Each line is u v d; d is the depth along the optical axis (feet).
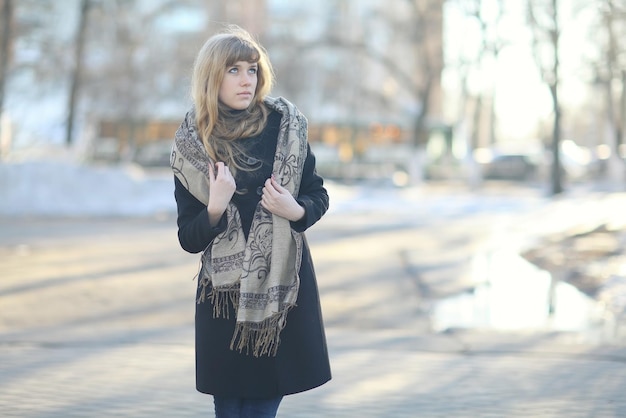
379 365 38.19
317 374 21.29
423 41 246.47
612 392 33.40
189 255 85.92
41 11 210.18
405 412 30.63
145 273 72.23
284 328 21.11
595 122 368.07
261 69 21.47
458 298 59.21
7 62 186.19
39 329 46.65
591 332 45.88
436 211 159.22
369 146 276.41
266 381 21.06
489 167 287.48
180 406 31.45
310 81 267.39
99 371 36.91
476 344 42.75
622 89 250.98
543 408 31.12
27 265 76.89
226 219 20.81
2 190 146.72
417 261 81.76
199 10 262.26
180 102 236.84
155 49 234.99
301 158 21.16
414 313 53.26
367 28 266.77
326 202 21.62
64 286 64.49
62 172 152.56
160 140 257.75
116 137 253.24
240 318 20.44
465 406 31.50
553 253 85.35
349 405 31.65
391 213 154.81
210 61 20.81
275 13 295.89
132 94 231.91
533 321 49.65
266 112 21.40
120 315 52.60
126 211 149.18
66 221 130.82
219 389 21.18
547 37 202.90
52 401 32.04
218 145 20.89
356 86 271.28
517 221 131.95
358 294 61.36
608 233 103.50
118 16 226.38
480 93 248.73
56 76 210.79
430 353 40.78
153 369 37.35
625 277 65.57
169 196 161.38
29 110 222.69
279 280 20.67
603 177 278.67
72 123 213.66
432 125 286.87
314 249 93.20
